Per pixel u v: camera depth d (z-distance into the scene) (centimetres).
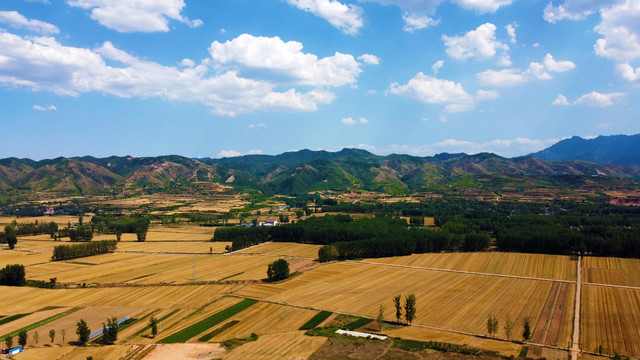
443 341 10900
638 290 14625
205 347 10931
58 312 14225
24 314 14062
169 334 12044
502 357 9806
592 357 9825
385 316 12975
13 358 10519
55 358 10512
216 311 13938
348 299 14750
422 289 15650
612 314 12444
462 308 13450
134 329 12575
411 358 9881
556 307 13188
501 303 13762
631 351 10112
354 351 10325
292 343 10944
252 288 16500
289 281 17400
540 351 10150
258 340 11256
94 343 11562
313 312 13500
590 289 14862
